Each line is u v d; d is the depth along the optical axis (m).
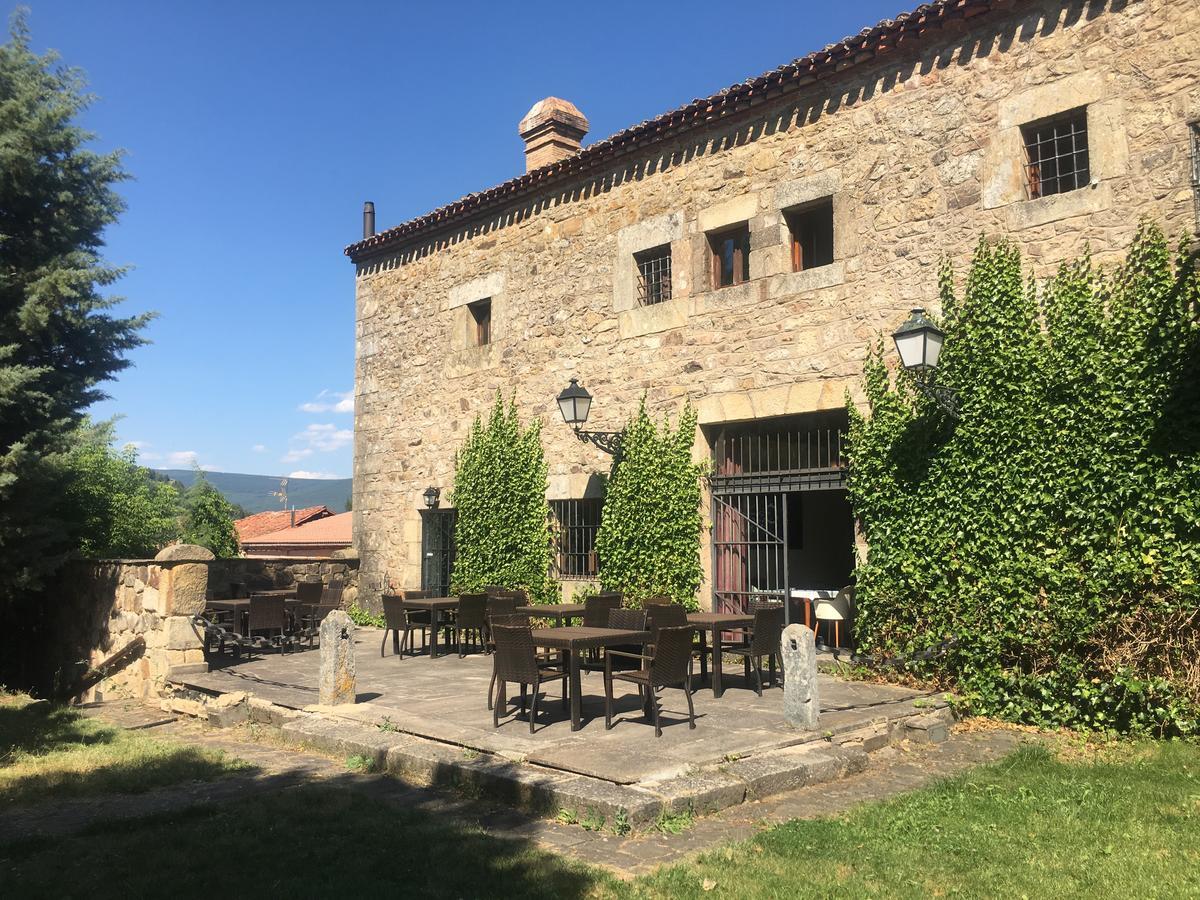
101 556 12.82
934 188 8.24
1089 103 7.35
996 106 7.90
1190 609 6.36
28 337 11.04
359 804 4.94
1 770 5.96
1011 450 7.41
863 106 8.80
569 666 6.71
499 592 10.24
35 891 3.74
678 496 10.02
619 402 10.84
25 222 11.46
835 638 9.45
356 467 15.00
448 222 13.37
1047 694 7.00
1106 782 5.34
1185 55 6.88
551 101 13.20
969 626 7.55
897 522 8.14
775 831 4.41
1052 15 7.62
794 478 9.23
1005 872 3.88
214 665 9.83
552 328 11.79
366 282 15.09
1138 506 6.71
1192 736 6.29
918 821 4.56
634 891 3.67
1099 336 7.04
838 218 8.91
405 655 10.41
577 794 4.67
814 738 5.96
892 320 8.42
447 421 13.28
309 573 14.28
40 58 11.45
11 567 10.59
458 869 3.92
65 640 11.52
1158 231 6.87
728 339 9.77
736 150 9.85
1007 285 7.61
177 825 4.64
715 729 6.19
